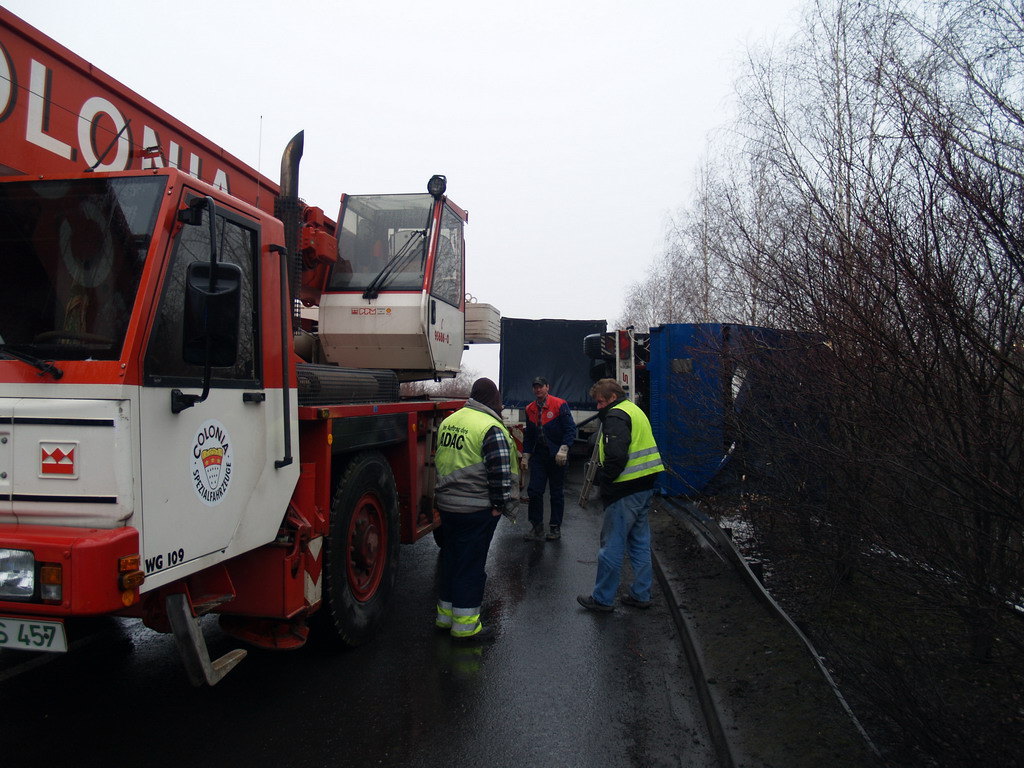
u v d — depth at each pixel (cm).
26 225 312
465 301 807
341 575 450
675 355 880
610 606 559
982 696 315
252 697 405
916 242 320
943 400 302
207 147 507
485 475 495
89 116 407
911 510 332
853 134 417
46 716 380
